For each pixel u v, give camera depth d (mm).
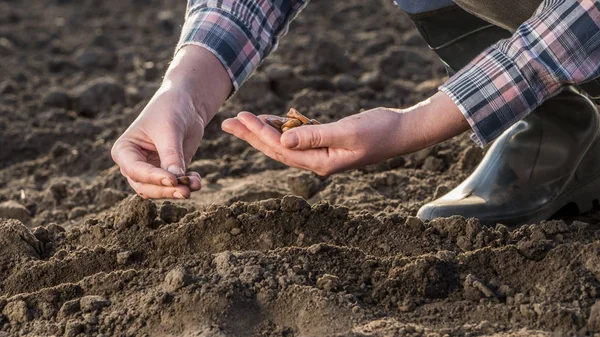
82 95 4516
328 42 4758
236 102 4234
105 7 6836
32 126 4242
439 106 2025
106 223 2400
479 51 2582
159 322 1923
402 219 2322
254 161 3570
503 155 2561
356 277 2049
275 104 4223
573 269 1973
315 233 2264
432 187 3045
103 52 5414
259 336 1872
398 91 4332
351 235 2270
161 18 6273
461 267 2066
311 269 2064
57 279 2195
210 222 2271
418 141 2041
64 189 3352
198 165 3488
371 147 2012
